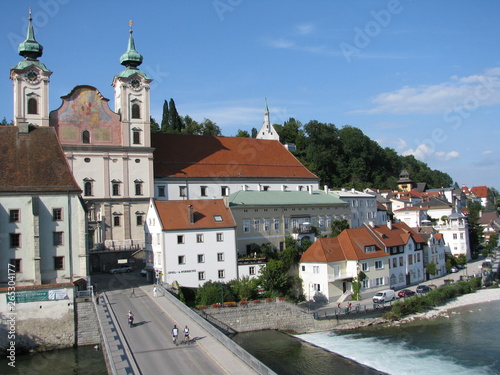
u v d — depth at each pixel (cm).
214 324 6850
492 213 19638
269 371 3775
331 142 19362
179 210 8081
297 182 12006
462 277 10525
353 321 7588
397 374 5641
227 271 8062
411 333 7156
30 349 6025
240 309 7056
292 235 9962
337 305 8194
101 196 9288
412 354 6269
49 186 6919
